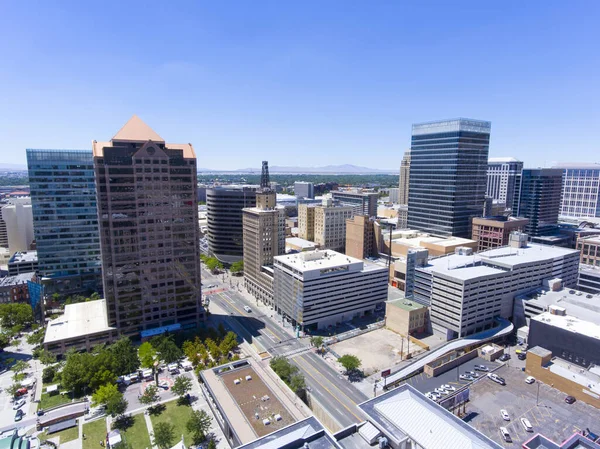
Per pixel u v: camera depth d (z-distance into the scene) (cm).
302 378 12975
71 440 10788
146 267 16925
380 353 15850
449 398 10862
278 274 19775
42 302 18438
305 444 7469
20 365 14150
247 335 17675
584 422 10538
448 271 17488
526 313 17350
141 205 16412
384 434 7675
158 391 13188
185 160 17038
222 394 11325
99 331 16275
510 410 11056
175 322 17988
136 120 16738
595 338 12706
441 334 17250
